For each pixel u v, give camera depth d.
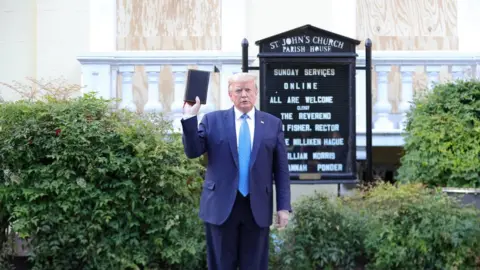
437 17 10.05
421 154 7.33
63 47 9.75
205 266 6.73
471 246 6.29
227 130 5.38
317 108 7.49
